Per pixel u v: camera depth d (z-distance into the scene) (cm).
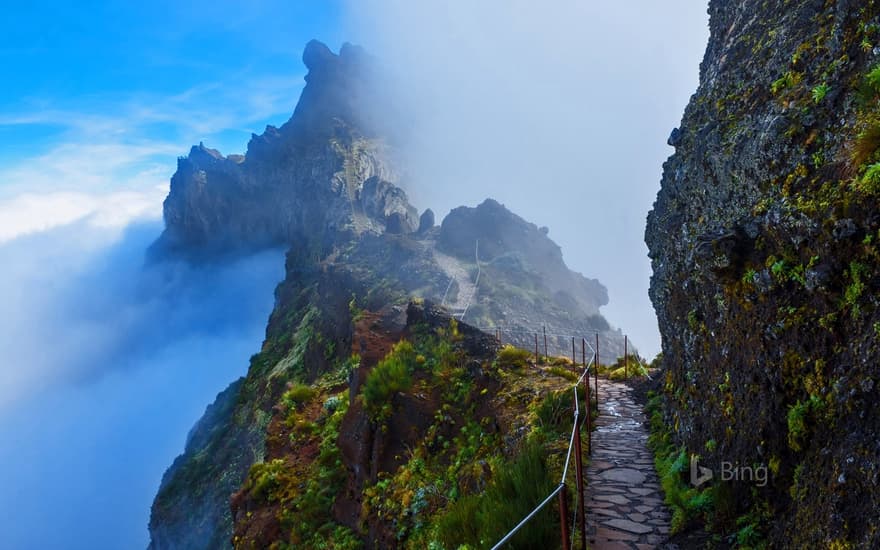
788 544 499
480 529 795
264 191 15962
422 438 1597
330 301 5838
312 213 10994
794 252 557
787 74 655
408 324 2283
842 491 423
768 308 594
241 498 2203
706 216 793
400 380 1777
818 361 505
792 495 516
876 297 441
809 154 556
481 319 4688
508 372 1648
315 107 14712
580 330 5478
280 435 2480
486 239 7338
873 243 443
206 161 19112
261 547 1841
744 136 687
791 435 522
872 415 417
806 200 534
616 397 1502
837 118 534
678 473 834
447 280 5281
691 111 994
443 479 1369
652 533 715
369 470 1684
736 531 611
